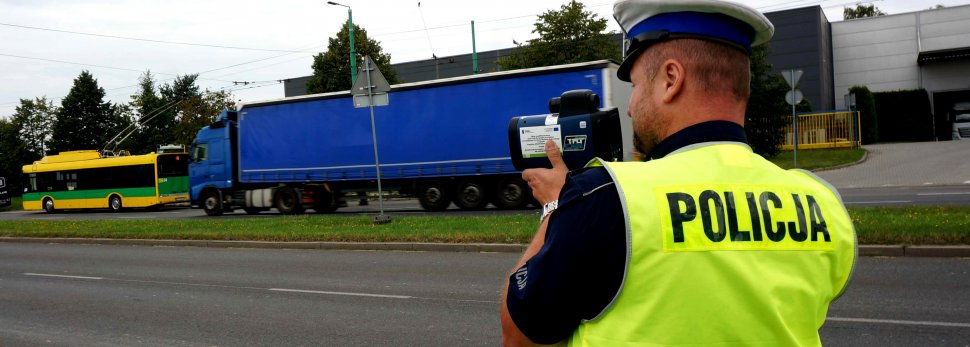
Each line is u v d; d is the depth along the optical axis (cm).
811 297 142
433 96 1867
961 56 3791
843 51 4166
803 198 150
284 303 792
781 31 3912
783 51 3909
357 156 1975
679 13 150
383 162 1938
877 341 548
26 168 3453
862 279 775
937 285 731
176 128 4497
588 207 137
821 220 150
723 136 148
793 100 1798
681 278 132
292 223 1565
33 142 5156
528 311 141
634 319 133
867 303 669
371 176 1958
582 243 135
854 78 4138
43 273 1130
